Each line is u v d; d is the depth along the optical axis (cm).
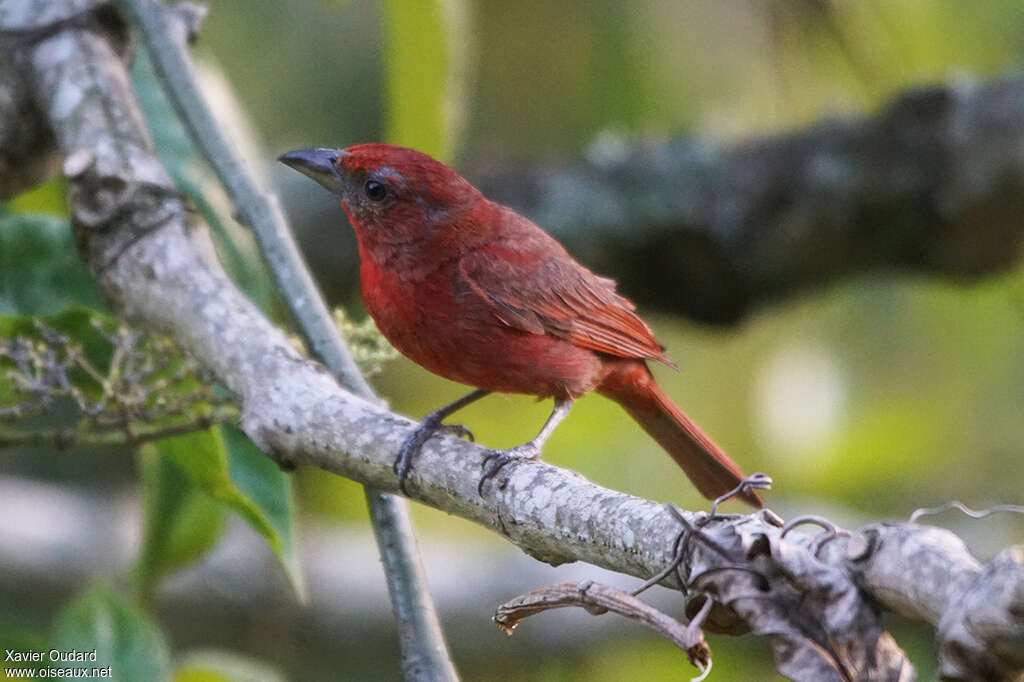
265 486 729
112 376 673
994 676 381
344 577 1264
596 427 1291
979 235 1286
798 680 426
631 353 864
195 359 686
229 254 834
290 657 1237
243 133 895
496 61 1252
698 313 1334
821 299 1345
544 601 483
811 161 1295
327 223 1309
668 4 1245
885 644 425
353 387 699
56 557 1263
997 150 1257
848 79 1367
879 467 1304
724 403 1322
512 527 559
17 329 711
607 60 1255
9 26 816
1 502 1288
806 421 1310
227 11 1191
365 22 1205
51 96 797
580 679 1270
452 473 586
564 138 1326
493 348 819
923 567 408
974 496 1303
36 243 757
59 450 682
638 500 515
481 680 1270
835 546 438
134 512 1319
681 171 1307
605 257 1308
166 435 679
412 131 903
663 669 1259
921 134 1280
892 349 1338
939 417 1320
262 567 1233
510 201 1295
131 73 886
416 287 815
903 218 1289
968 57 1323
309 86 1208
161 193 741
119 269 721
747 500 652
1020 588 371
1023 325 1319
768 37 1267
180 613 1206
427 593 637
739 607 438
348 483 1297
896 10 1269
